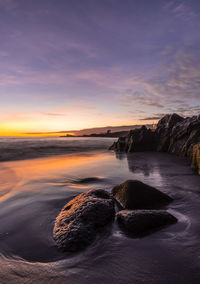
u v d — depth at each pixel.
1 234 3.07
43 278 2.05
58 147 28.05
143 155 16.25
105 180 7.11
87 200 3.79
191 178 7.18
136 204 4.22
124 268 2.18
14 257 2.46
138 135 20.59
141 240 2.80
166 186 6.01
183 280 1.95
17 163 12.20
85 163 11.96
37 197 5.05
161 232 3.02
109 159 14.05
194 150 9.44
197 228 3.15
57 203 4.60
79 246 2.63
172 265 2.20
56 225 3.28
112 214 3.64
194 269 2.12
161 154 16.66
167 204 4.38
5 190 5.76
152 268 2.16
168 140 18.38
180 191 5.43
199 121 14.95
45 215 3.87
